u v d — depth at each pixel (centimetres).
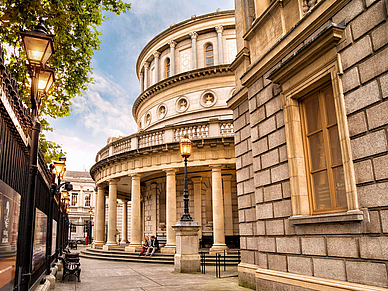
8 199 583
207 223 2680
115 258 2302
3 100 523
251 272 1126
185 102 3312
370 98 677
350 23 742
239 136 1320
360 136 696
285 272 895
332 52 779
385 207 624
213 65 3441
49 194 1377
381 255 621
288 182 913
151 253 2209
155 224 2948
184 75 3291
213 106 3159
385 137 640
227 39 3516
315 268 786
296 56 870
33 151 758
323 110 844
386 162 632
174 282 1299
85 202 7006
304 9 950
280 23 1042
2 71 502
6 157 585
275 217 958
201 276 1469
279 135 971
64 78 1479
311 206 861
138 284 1269
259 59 1094
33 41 694
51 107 1582
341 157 778
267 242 990
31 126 759
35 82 736
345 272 700
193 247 1631
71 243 4072
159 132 2442
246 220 1216
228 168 2528
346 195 708
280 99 980
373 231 643
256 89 1120
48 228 1295
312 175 875
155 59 3853
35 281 947
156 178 3020
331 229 745
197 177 2720
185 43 3656
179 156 2297
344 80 747
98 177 3008
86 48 1386
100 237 2973
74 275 1397
